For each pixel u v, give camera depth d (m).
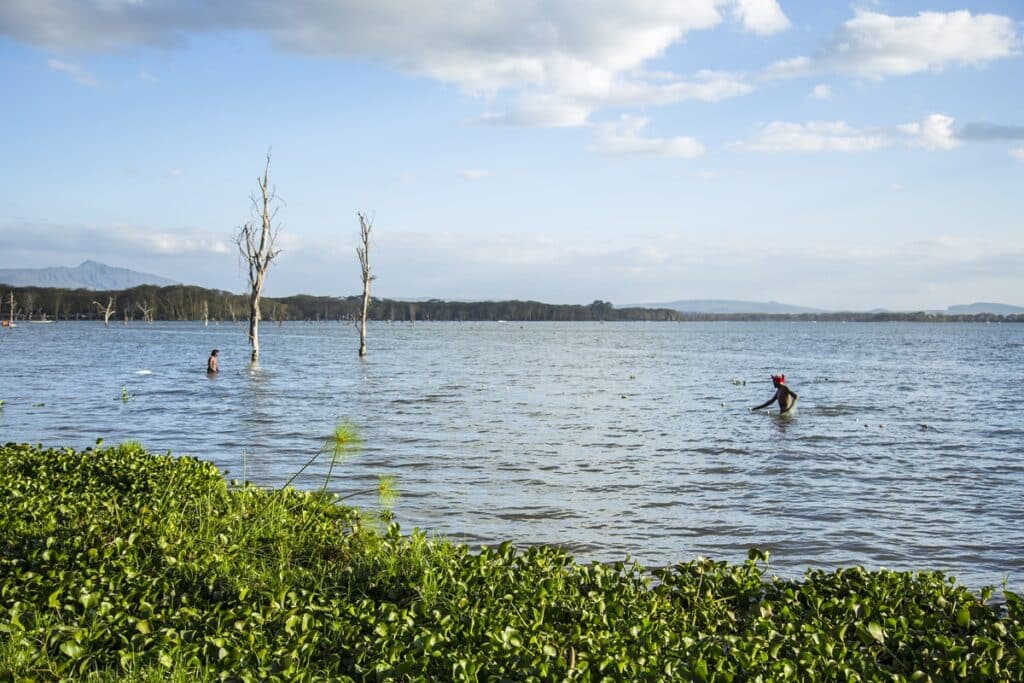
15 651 5.45
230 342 98.50
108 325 192.75
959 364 64.38
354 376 44.84
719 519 12.77
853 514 13.19
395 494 10.05
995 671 5.71
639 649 5.88
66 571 6.88
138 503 9.22
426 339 123.62
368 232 59.34
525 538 11.52
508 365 57.56
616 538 11.62
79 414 26.34
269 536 8.34
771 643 6.15
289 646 5.89
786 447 20.11
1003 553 11.12
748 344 113.50
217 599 6.96
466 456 18.30
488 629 6.08
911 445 20.62
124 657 5.50
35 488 10.08
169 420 24.83
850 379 46.44
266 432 22.30
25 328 161.50
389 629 6.19
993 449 20.03
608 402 31.50
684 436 21.97
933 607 7.20
